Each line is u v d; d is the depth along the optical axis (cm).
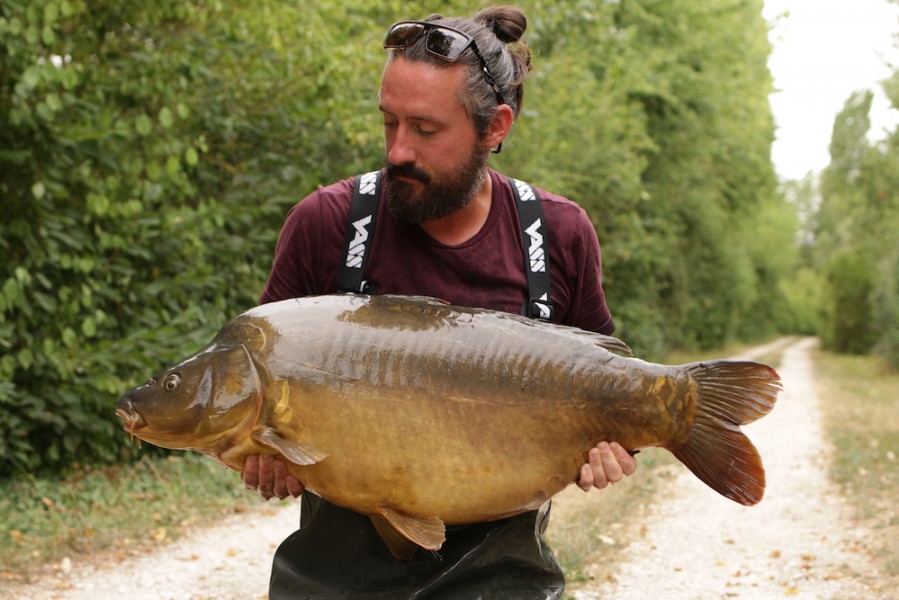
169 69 809
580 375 221
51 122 734
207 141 991
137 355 782
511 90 235
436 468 214
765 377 221
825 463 1053
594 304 258
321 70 969
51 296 778
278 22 920
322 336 215
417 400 213
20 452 765
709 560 683
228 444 213
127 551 644
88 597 557
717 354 3341
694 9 2303
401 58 222
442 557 235
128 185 795
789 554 695
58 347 761
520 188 248
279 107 1011
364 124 986
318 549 243
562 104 1497
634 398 221
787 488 922
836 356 3831
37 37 666
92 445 817
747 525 779
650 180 2428
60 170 766
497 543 237
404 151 221
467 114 223
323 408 210
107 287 833
